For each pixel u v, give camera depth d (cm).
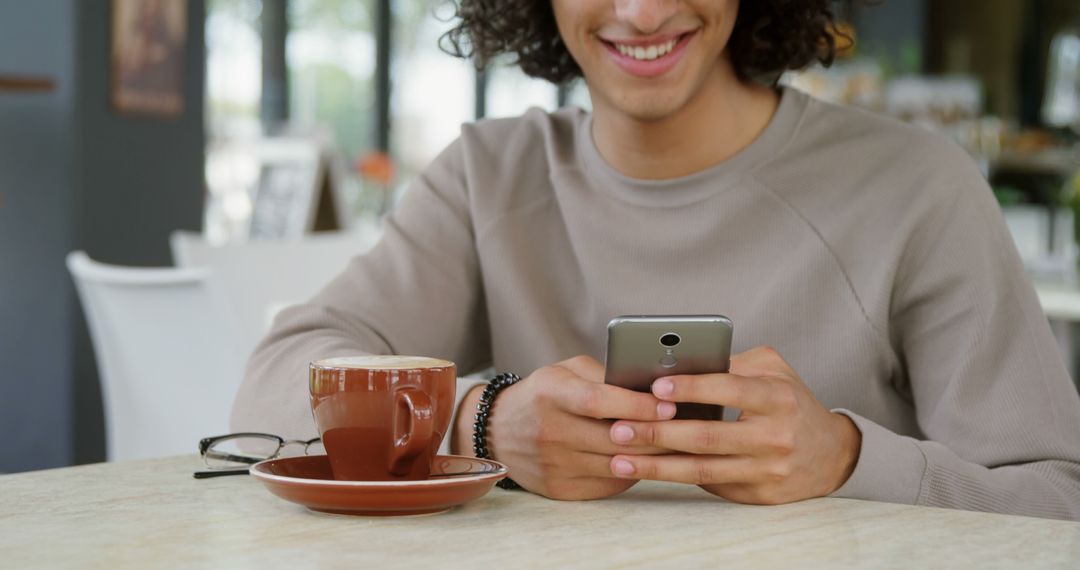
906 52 1076
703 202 138
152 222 428
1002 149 729
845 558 78
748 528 87
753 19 140
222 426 212
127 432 227
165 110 430
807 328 135
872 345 133
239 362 208
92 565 73
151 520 86
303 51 611
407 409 89
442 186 154
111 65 407
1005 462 122
